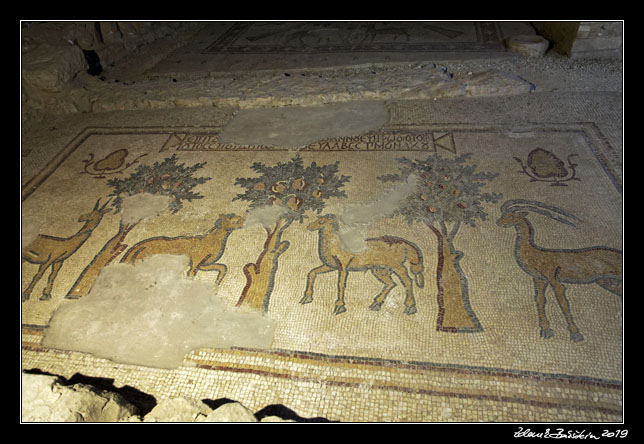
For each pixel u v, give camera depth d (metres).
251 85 6.03
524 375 2.58
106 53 7.29
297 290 3.17
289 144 4.81
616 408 2.41
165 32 8.58
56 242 3.76
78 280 3.40
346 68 6.61
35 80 5.80
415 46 7.11
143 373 2.76
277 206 3.94
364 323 2.92
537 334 2.76
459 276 3.16
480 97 5.34
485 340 2.76
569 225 3.47
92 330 3.03
